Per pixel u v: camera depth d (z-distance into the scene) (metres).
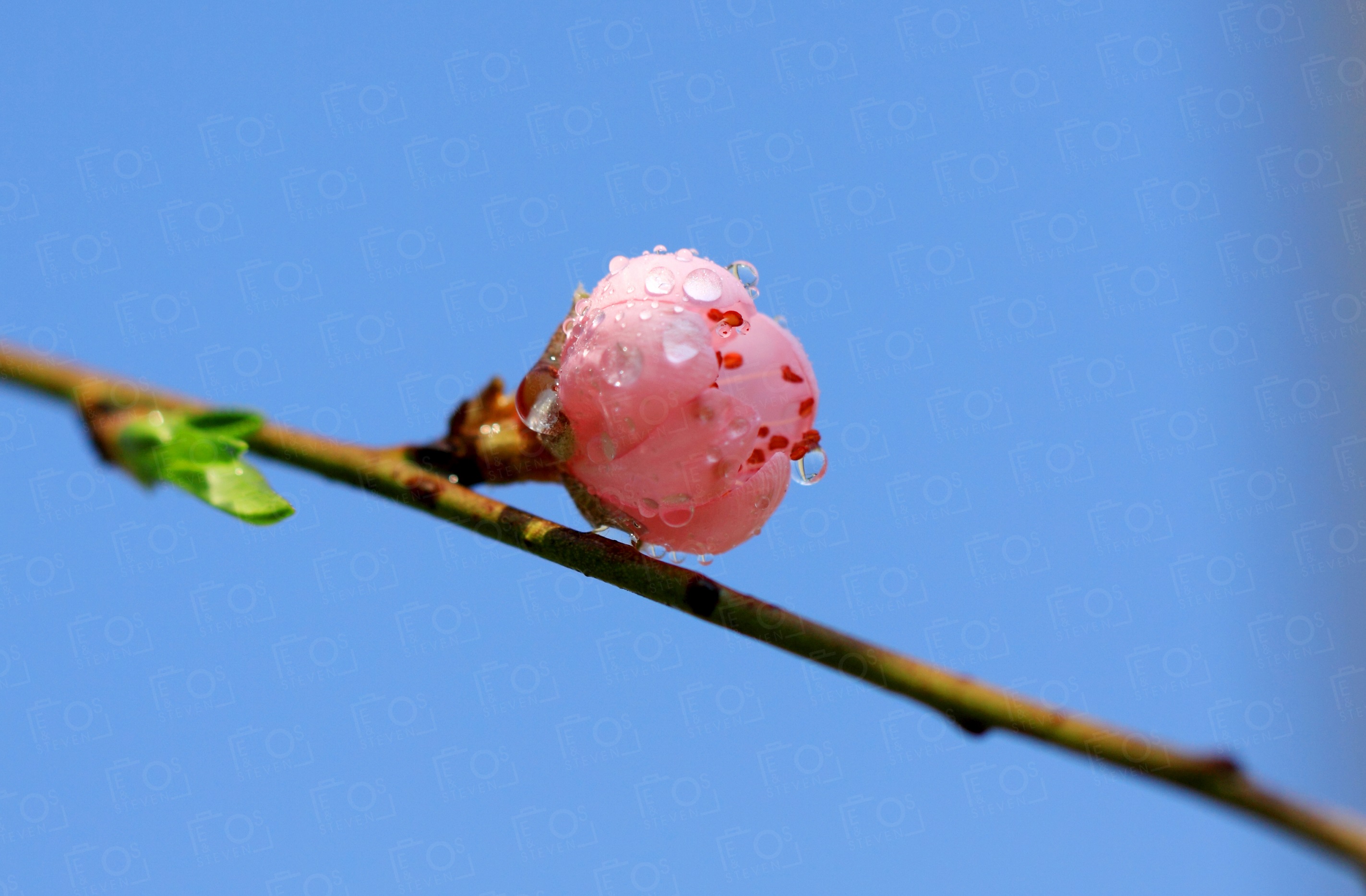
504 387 0.42
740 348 0.41
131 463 0.41
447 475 0.42
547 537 0.41
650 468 0.41
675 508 0.41
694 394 0.41
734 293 0.41
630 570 0.41
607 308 0.41
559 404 0.41
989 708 0.40
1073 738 0.40
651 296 0.41
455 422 0.42
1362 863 0.39
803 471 0.42
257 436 0.41
